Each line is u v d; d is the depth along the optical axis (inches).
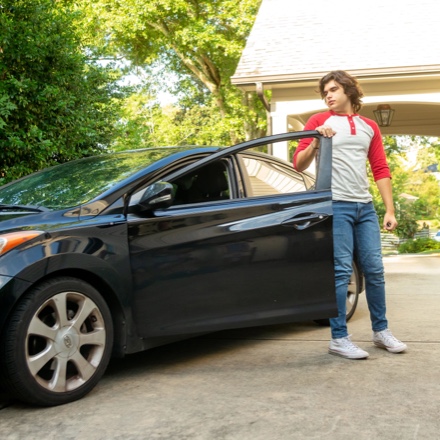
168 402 128.0
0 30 336.8
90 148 396.2
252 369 152.1
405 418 114.9
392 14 530.3
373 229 161.9
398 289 300.4
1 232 126.3
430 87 466.6
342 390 132.5
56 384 126.1
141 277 139.7
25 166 346.3
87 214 136.5
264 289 155.6
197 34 854.5
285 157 471.8
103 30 893.2
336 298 160.1
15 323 120.0
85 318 131.2
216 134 918.4
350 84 159.5
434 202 1974.7
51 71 370.9
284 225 158.1
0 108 318.3
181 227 146.1
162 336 143.1
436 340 178.5
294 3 569.3
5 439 110.7
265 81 466.9
